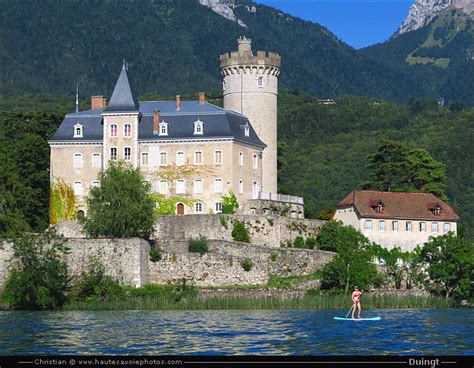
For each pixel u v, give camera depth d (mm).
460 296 123750
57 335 83125
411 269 130750
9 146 151125
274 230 134750
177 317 100562
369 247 137875
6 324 92562
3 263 118875
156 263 122375
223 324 92625
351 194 148625
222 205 141250
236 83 153500
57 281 113062
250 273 123562
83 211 144125
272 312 108500
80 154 144875
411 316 103875
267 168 152500
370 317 101562
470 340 80625
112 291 114688
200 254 122875
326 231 139000
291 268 126188
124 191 124375
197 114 144750
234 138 141750
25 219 134375
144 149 143375
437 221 148125
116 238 119938
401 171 168625
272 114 154125
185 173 142375
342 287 122000
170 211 142250
